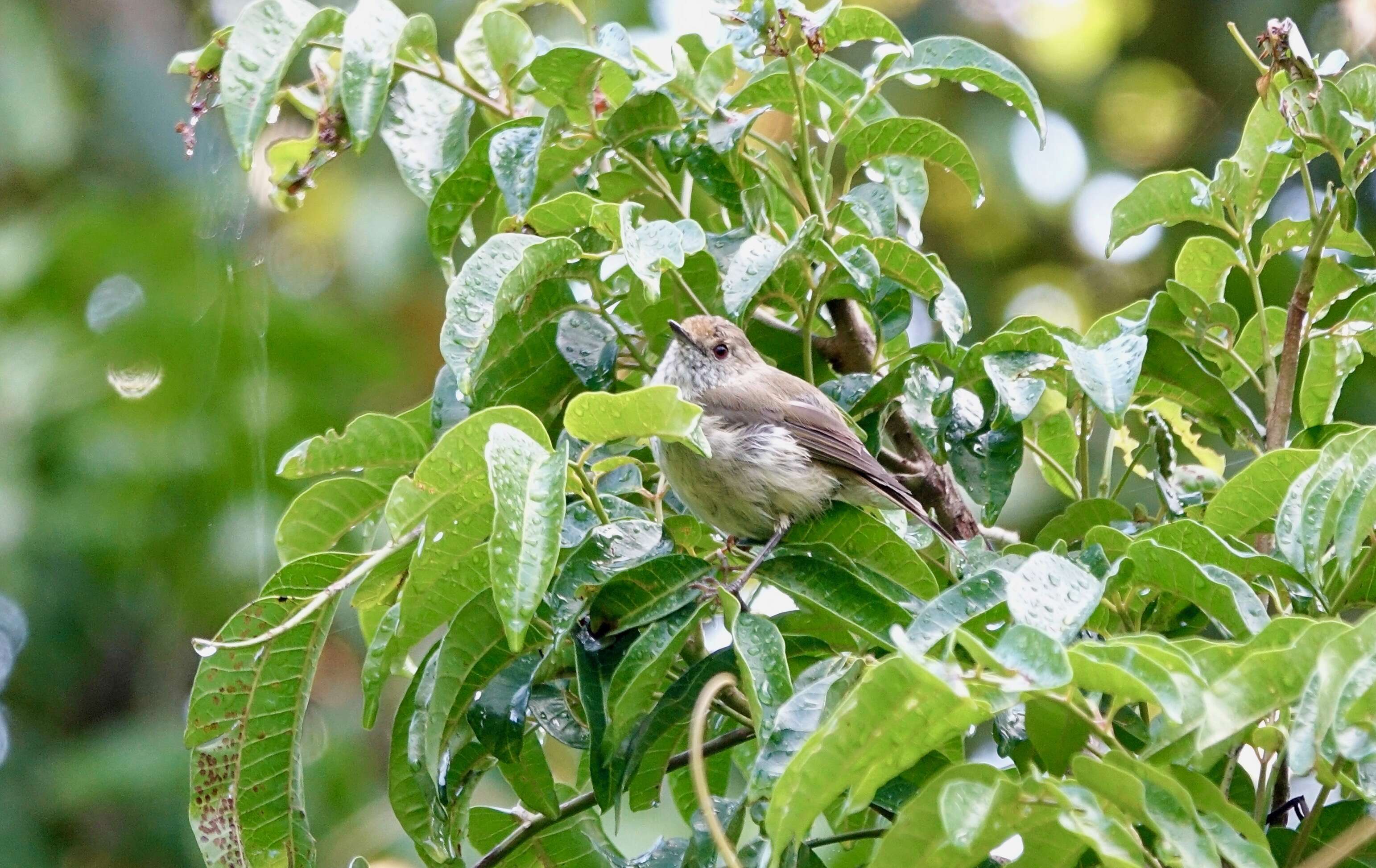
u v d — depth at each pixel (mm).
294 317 12500
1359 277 7312
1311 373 7629
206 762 6422
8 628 12602
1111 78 15758
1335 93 6574
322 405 12773
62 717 13016
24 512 12312
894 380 7535
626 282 7297
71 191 13188
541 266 6289
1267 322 8164
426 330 14828
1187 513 7262
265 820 6512
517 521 5258
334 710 13094
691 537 7180
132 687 13141
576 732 6953
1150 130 15844
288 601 6391
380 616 7305
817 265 7375
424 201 7910
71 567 12641
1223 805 4785
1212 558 6023
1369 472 5820
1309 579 5863
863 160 7938
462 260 14188
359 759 12836
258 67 6703
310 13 6941
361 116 6938
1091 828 4344
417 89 8180
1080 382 6578
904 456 8711
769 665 5605
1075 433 8414
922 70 7766
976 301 15734
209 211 10336
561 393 7551
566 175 7895
